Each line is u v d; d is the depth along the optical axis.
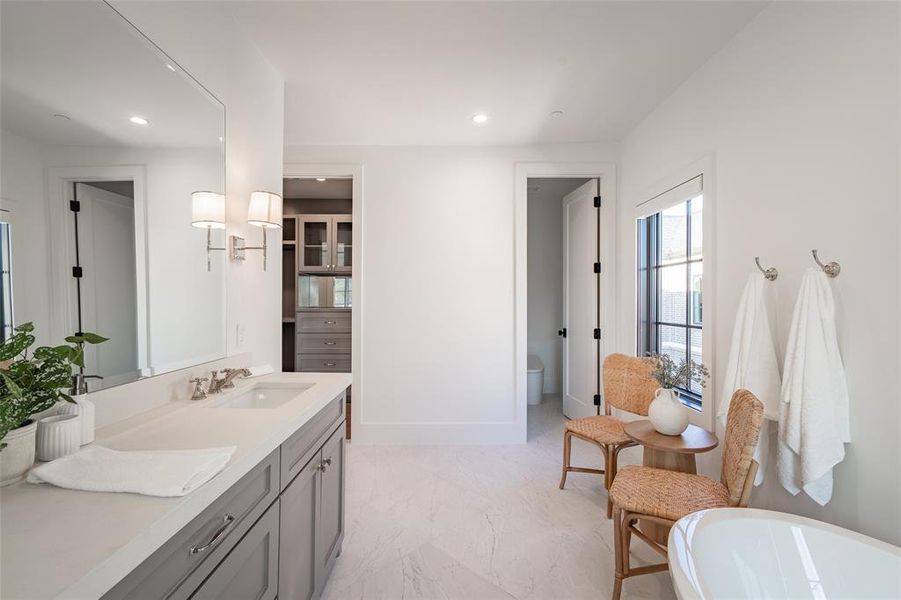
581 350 3.61
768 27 1.68
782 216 1.62
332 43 1.93
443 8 1.71
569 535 1.97
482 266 3.26
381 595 1.57
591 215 3.41
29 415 0.81
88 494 0.73
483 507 2.24
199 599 0.78
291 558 1.23
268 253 2.03
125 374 1.17
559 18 1.77
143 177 1.23
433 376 3.25
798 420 1.37
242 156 1.80
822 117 1.44
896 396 1.20
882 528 1.23
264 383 1.70
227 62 1.68
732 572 1.15
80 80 1.02
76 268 1.01
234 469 0.86
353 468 2.76
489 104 2.58
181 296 1.40
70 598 0.50
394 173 3.26
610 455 2.18
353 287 3.25
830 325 1.34
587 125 2.91
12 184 0.87
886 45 1.22
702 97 2.14
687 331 2.40
